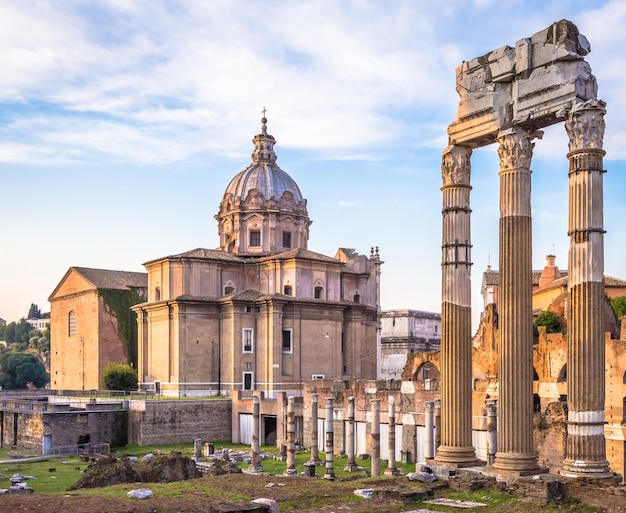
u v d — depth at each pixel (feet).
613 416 200.03
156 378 335.88
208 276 342.23
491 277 378.12
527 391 103.65
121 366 362.74
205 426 299.38
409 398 237.66
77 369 407.03
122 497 103.81
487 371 255.70
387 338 511.40
